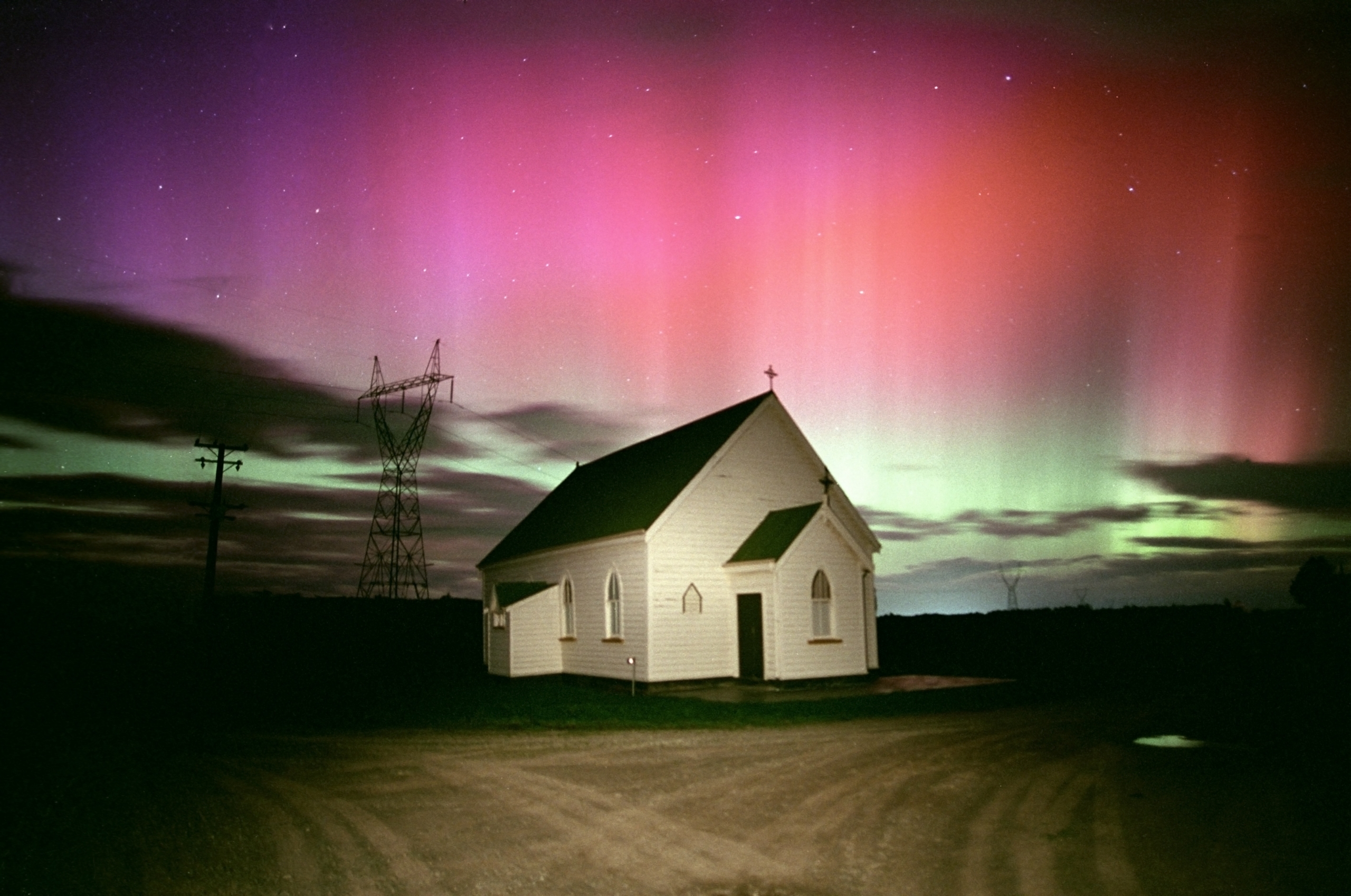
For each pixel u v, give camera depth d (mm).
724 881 7680
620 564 26531
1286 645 30453
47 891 7523
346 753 14430
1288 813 9625
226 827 9609
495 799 10867
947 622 40750
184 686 27047
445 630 48719
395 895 7426
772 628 24875
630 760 13461
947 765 12836
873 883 7547
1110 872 7730
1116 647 35594
